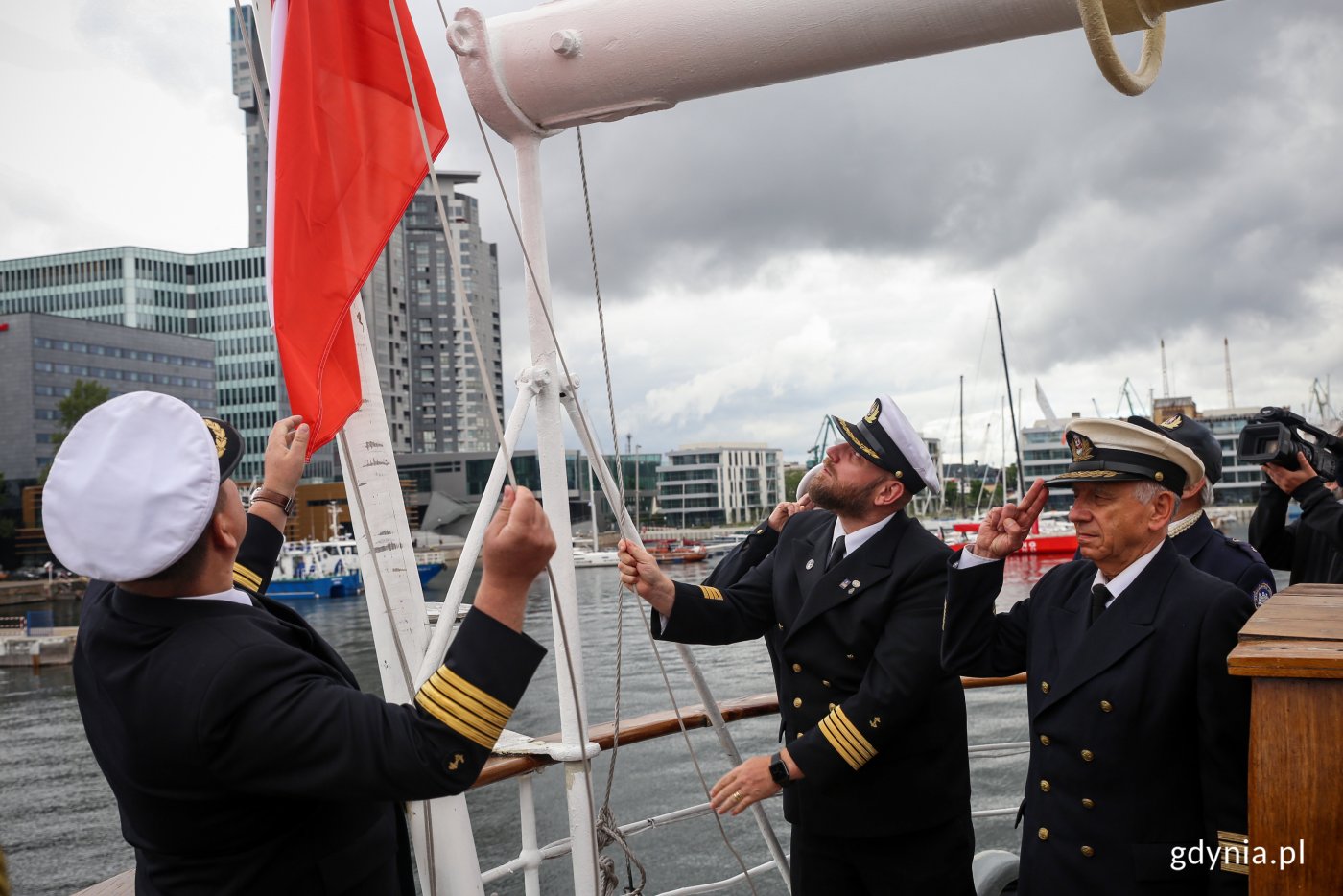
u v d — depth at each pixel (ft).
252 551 5.96
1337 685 4.18
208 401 346.95
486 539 4.24
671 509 482.69
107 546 4.26
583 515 166.71
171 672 4.22
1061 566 7.68
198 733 4.12
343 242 6.40
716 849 46.50
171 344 335.88
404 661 6.08
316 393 6.21
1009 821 47.42
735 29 5.91
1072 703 6.79
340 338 6.39
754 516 500.74
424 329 462.19
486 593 4.29
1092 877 6.56
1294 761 4.25
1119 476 6.62
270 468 6.13
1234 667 4.34
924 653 7.95
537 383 6.57
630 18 6.09
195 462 4.40
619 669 7.59
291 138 6.24
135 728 4.25
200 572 4.50
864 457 8.51
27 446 297.12
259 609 4.75
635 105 6.38
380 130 6.55
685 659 8.50
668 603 8.32
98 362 315.99
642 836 49.06
